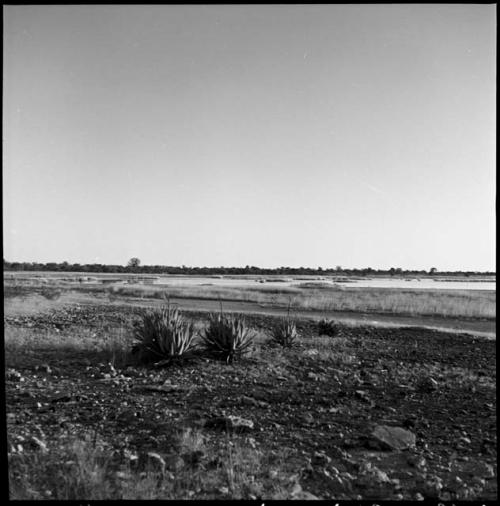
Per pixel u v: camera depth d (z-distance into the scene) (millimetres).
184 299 32781
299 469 4859
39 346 11906
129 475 4488
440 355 12359
